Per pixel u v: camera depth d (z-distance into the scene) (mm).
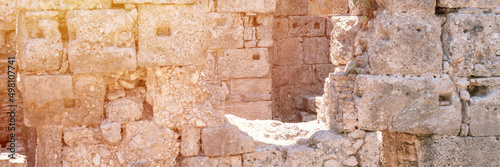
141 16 4672
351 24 6500
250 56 9570
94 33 4551
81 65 4562
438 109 5527
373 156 5605
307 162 5449
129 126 4977
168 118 5023
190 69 4961
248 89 9703
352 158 5574
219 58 9406
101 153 4938
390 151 6590
